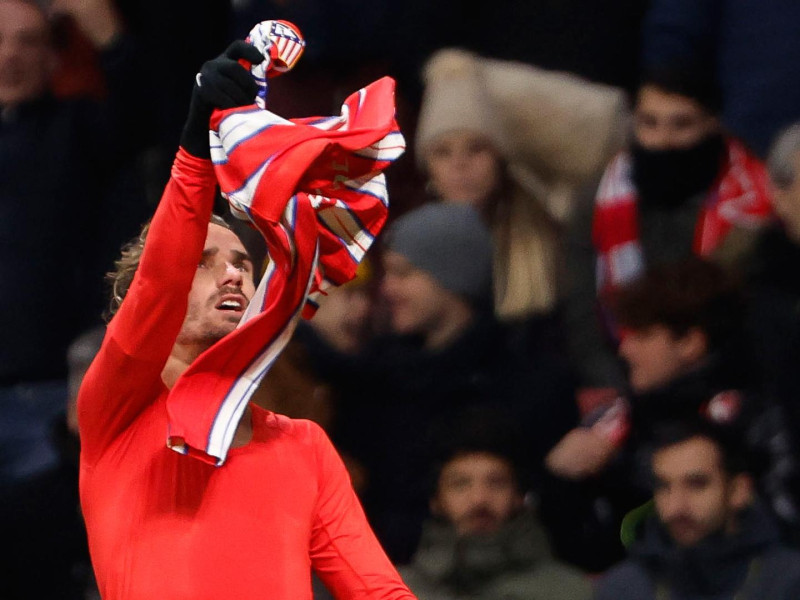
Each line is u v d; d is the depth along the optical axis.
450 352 14.81
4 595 15.48
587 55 18.09
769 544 13.04
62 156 17.97
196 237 8.96
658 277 14.77
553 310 16.22
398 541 14.23
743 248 15.69
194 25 18.45
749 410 14.23
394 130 9.22
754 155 16.50
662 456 13.24
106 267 18.03
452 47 18.38
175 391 9.13
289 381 14.59
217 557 9.25
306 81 18.11
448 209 15.48
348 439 14.69
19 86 17.97
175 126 18.39
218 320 9.64
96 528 9.42
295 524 9.48
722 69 17.11
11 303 17.66
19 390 17.53
